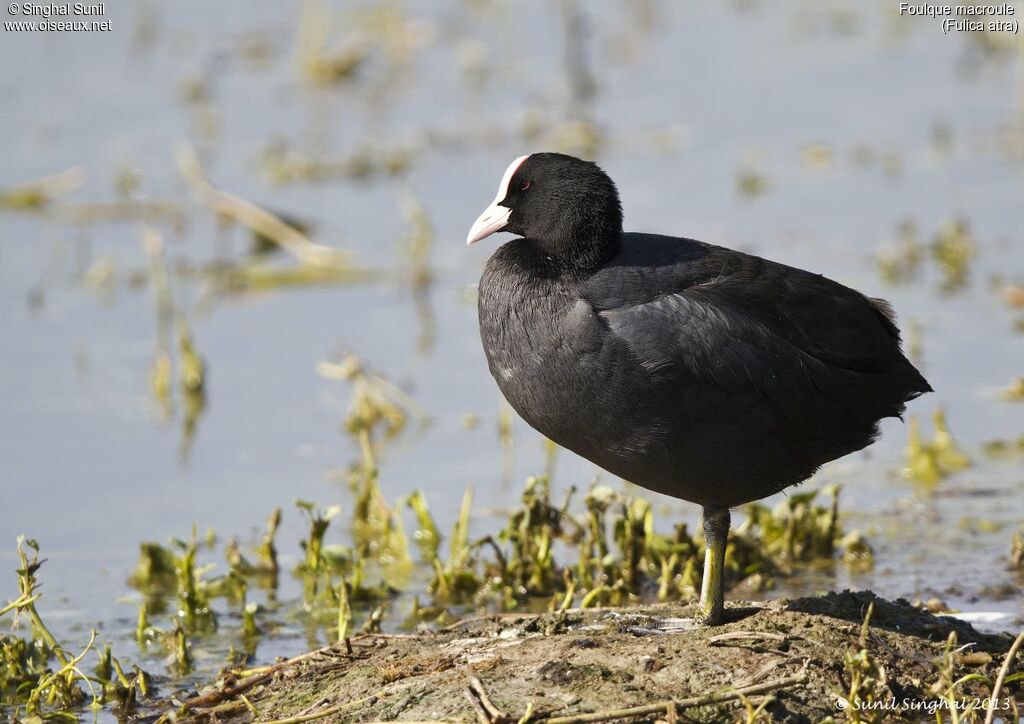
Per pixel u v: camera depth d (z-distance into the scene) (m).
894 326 9.33
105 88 22.66
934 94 22.30
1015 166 19.73
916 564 11.09
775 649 8.37
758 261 9.06
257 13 25.86
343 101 22.47
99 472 12.98
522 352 8.80
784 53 24.22
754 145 20.64
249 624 10.27
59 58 23.72
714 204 18.62
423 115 21.86
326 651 8.91
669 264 8.91
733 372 8.53
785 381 8.66
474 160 20.34
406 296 16.95
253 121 21.62
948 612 10.11
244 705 8.55
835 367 8.86
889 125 21.22
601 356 8.52
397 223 18.55
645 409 8.57
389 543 11.63
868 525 11.88
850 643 8.50
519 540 10.84
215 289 17.11
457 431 13.87
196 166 18.34
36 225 18.67
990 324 15.54
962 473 12.73
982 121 21.20
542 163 9.05
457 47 24.31
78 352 15.45
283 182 19.69
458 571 10.88
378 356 15.34
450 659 8.48
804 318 8.88
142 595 10.98
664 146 20.66
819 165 19.92
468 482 12.81
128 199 19.17
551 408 8.79
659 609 9.37
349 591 10.76
